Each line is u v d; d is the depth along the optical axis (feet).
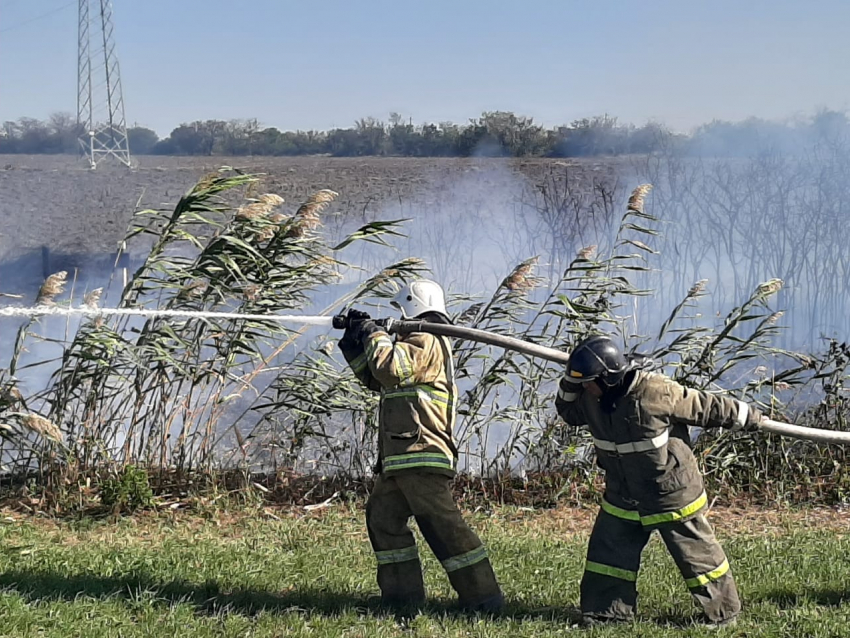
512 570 21.20
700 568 16.87
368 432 29.78
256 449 29.55
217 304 28.48
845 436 16.75
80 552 21.54
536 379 29.89
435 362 17.15
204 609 17.56
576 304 29.86
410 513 17.98
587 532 26.78
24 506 26.53
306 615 17.40
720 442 30.66
